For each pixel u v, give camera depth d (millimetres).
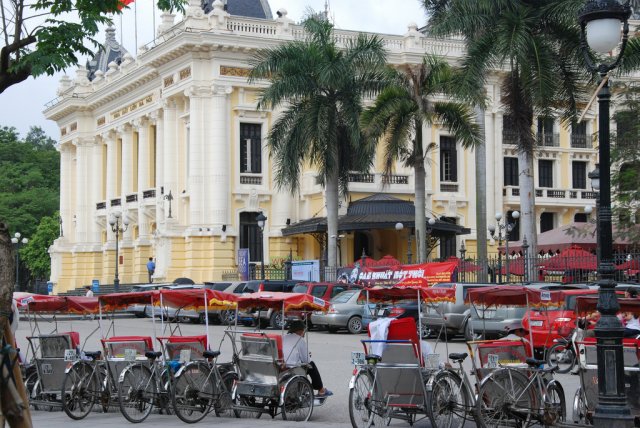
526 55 33844
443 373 14617
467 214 59688
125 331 37656
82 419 16547
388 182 41188
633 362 13969
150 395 16469
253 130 56344
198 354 17188
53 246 75938
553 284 28672
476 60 35125
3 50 15125
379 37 56938
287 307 17453
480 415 14141
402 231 55969
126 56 67500
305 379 16359
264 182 56469
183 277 53062
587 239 39281
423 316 30297
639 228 32562
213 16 54812
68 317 47969
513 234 60938
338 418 16469
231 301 17844
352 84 42531
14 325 12359
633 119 33312
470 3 34969
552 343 23891
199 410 16344
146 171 64250
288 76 42531
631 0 35406
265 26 56125
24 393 8453
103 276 69062
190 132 55469
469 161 59969
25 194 90812
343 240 56438
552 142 62094
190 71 55344
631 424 13031
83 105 73000
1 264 8078
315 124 42094
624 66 33250
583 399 14328
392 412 14727
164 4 17031
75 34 15375
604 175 13523
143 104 64062
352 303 36344
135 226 66250
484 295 16359
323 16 55500
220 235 54438
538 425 15156
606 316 13234
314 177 55938
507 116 35906
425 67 40031
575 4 33719
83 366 16781
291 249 56344
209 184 55062
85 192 73625
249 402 16781
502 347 15000
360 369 14695
